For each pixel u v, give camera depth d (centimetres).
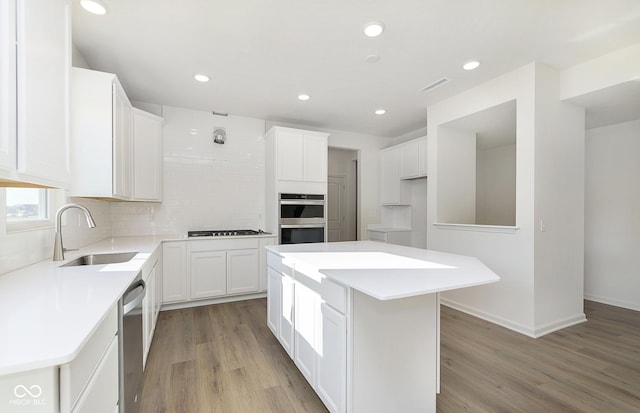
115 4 187
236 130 419
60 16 136
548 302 279
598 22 209
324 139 421
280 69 279
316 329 171
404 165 477
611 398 181
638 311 338
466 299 331
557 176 285
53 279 140
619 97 277
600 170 377
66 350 71
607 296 369
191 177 392
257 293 389
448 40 232
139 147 312
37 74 116
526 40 233
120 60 260
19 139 105
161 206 376
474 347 248
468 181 391
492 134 412
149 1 185
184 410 170
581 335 271
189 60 262
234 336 270
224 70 281
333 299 154
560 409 171
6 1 97
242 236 369
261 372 210
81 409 81
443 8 193
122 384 124
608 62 255
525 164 276
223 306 354
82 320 89
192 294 344
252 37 226
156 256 275
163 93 336
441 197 371
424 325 163
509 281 288
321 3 189
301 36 225
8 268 152
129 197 283
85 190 218
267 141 425
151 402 177
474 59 262
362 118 432
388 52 249
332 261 185
